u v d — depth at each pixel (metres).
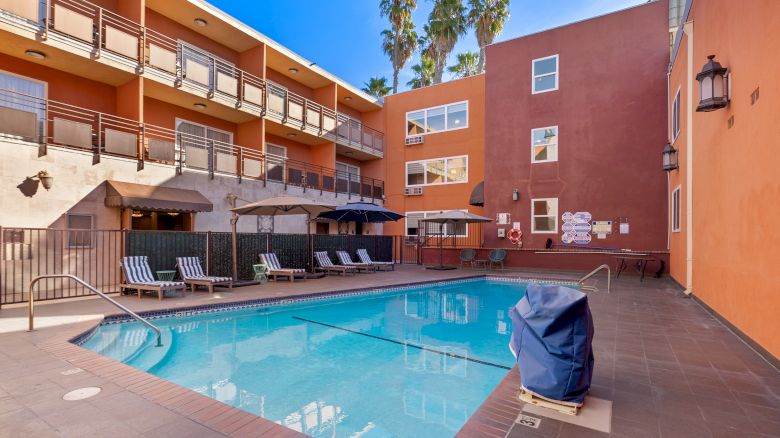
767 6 4.56
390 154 23.66
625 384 3.81
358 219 16.25
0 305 7.50
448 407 4.16
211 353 6.00
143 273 9.72
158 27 14.41
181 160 12.54
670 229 13.36
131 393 3.50
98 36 11.41
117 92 12.98
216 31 15.71
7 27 9.63
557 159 16.39
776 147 4.33
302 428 3.69
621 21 15.38
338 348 6.31
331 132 20.09
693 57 9.02
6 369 4.10
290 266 14.22
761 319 4.75
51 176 9.31
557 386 3.16
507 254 16.66
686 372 4.15
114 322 6.95
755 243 4.95
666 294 9.68
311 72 19.52
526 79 17.20
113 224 10.63
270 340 6.75
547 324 3.21
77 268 9.70
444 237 20.72
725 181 6.27
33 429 2.86
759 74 4.80
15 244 8.68
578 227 15.84
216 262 11.90
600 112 15.62
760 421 3.03
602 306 8.06
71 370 4.09
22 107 11.16
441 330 7.52
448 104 21.67
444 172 21.64
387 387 4.71
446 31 26.88
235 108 15.38
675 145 12.12
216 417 3.06
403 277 13.77
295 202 11.27
